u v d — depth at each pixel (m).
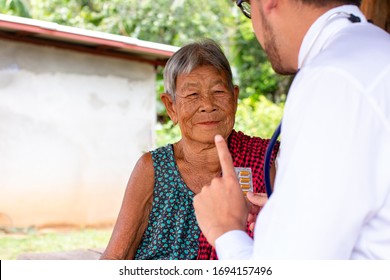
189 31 13.16
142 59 9.27
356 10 1.19
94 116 9.01
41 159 8.63
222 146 1.27
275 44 1.21
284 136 1.08
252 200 1.55
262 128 11.52
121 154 9.23
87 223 8.99
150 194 2.01
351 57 1.05
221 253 1.17
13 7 10.93
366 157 1.00
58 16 12.66
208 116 1.95
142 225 2.01
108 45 8.44
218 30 13.47
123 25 12.86
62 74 8.72
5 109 8.36
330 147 1.00
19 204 8.52
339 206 0.98
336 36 1.13
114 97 9.15
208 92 1.95
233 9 13.68
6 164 8.41
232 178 1.24
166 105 2.06
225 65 1.98
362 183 0.99
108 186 9.16
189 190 1.99
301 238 0.99
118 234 1.98
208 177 2.00
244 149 2.00
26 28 7.79
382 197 1.01
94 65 8.95
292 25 1.18
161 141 11.43
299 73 1.10
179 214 1.98
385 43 1.09
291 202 1.01
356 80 1.02
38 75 8.53
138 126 9.37
